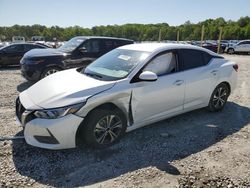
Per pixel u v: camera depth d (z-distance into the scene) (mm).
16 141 4383
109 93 4074
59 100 3846
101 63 5082
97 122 4039
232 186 3391
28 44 13789
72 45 9336
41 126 3719
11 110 5895
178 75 4957
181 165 3836
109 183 3389
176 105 5027
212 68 5602
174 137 4719
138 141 4516
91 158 3949
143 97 4465
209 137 4770
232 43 32406
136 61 4641
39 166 3711
